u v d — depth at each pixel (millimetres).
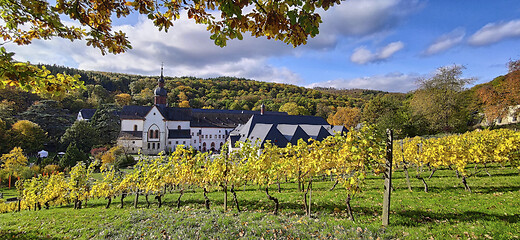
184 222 8664
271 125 42938
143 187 13422
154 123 64562
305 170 9688
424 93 46625
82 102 87000
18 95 74688
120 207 13938
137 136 63094
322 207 10102
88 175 15516
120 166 42469
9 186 32188
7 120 56094
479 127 47312
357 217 8398
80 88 4719
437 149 12672
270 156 10555
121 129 63094
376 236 6551
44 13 3953
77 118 73938
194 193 16688
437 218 7676
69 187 14539
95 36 4258
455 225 6934
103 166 15992
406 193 11352
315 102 117750
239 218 9016
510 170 15391
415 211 8367
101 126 61125
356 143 7871
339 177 8547
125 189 14039
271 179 9797
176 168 13039
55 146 59625
